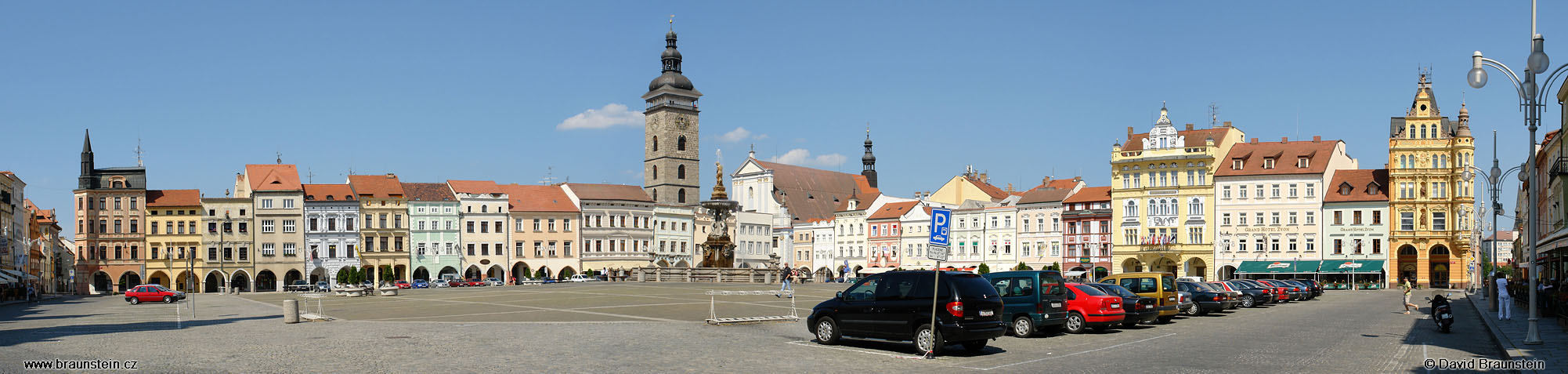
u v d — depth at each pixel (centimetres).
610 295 6706
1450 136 12938
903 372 2628
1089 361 2920
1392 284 12950
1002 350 3247
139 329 3962
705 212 18638
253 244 15038
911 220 16550
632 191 17350
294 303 4256
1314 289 8562
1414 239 12862
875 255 17062
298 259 15100
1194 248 13962
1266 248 13638
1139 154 14350
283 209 15112
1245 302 6575
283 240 15100
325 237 15225
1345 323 4753
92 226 14700
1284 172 13575
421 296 7112
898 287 3098
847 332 3184
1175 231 14038
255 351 2922
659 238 17550
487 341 3275
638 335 3556
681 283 9362
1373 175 13450
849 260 17462
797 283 9962
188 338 3422
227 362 2644
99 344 3164
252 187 15112
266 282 15100
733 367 2644
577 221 16500
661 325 4072
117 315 5438
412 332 3644
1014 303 3759
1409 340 3747
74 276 14712
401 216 15625
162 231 14862
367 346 3102
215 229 14950
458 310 5175
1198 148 13988
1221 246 13825
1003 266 15550
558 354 2895
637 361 2738
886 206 17275
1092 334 3925
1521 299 5894
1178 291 5419
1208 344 3484
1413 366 2869
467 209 15912
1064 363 2859
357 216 15350
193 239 14875
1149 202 14212
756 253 18400
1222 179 13875
